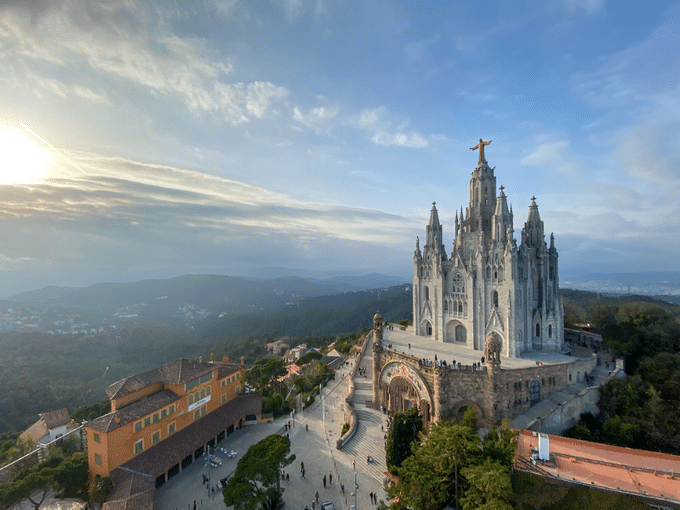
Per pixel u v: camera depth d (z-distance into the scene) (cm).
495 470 4366
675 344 8725
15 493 5534
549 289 8906
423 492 4684
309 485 6297
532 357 8156
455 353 8494
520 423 6619
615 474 4966
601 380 7788
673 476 4891
